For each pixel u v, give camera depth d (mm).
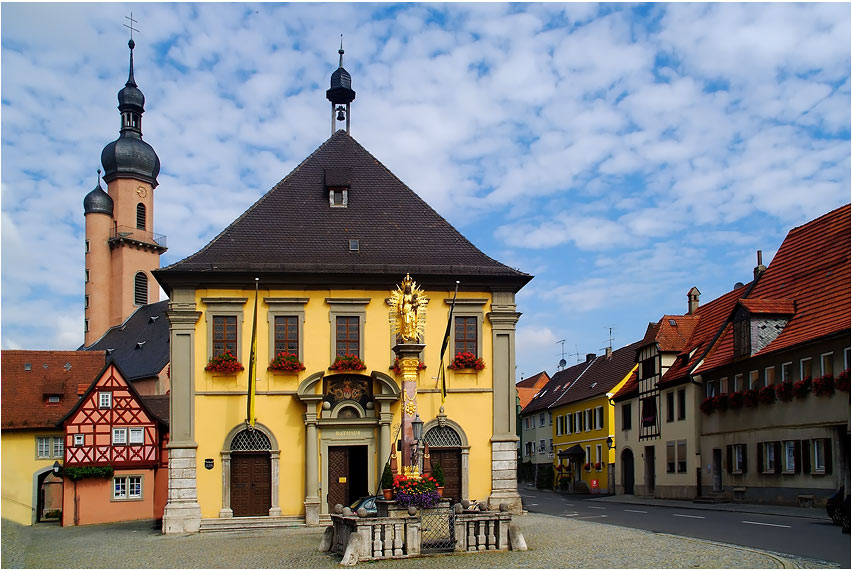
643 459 49875
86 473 44156
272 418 32312
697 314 49750
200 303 32719
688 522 27094
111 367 45688
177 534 30578
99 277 86062
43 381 52188
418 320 27203
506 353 33656
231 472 32000
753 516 29047
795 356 32656
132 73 89875
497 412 33219
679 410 44219
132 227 87375
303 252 33844
